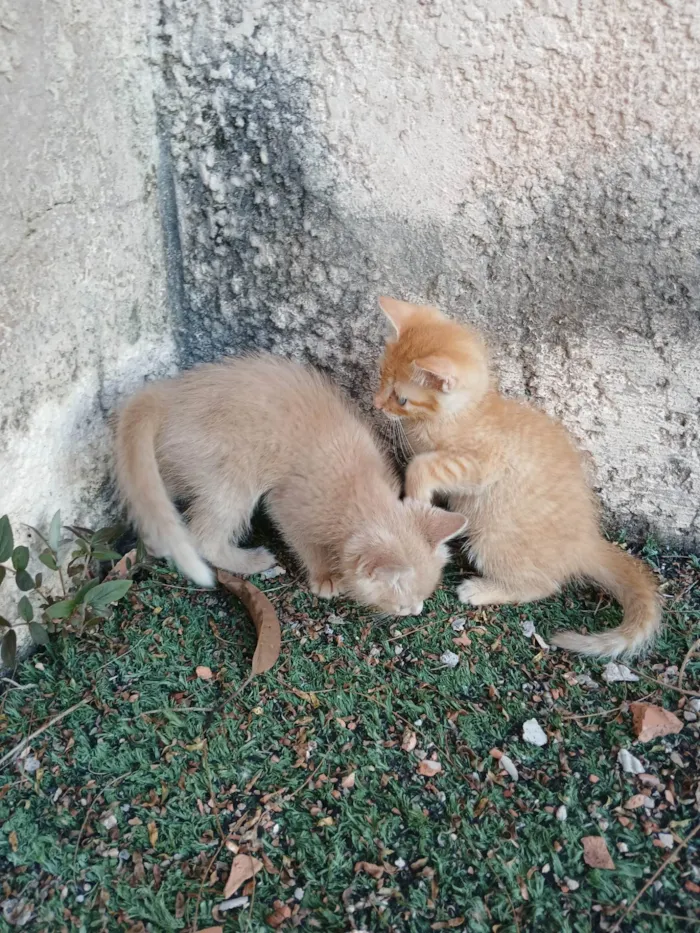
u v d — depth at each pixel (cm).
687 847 40
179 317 56
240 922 36
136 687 46
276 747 43
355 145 47
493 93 44
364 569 48
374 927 36
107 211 47
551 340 51
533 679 48
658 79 42
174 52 47
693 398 51
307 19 44
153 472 48
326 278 52
